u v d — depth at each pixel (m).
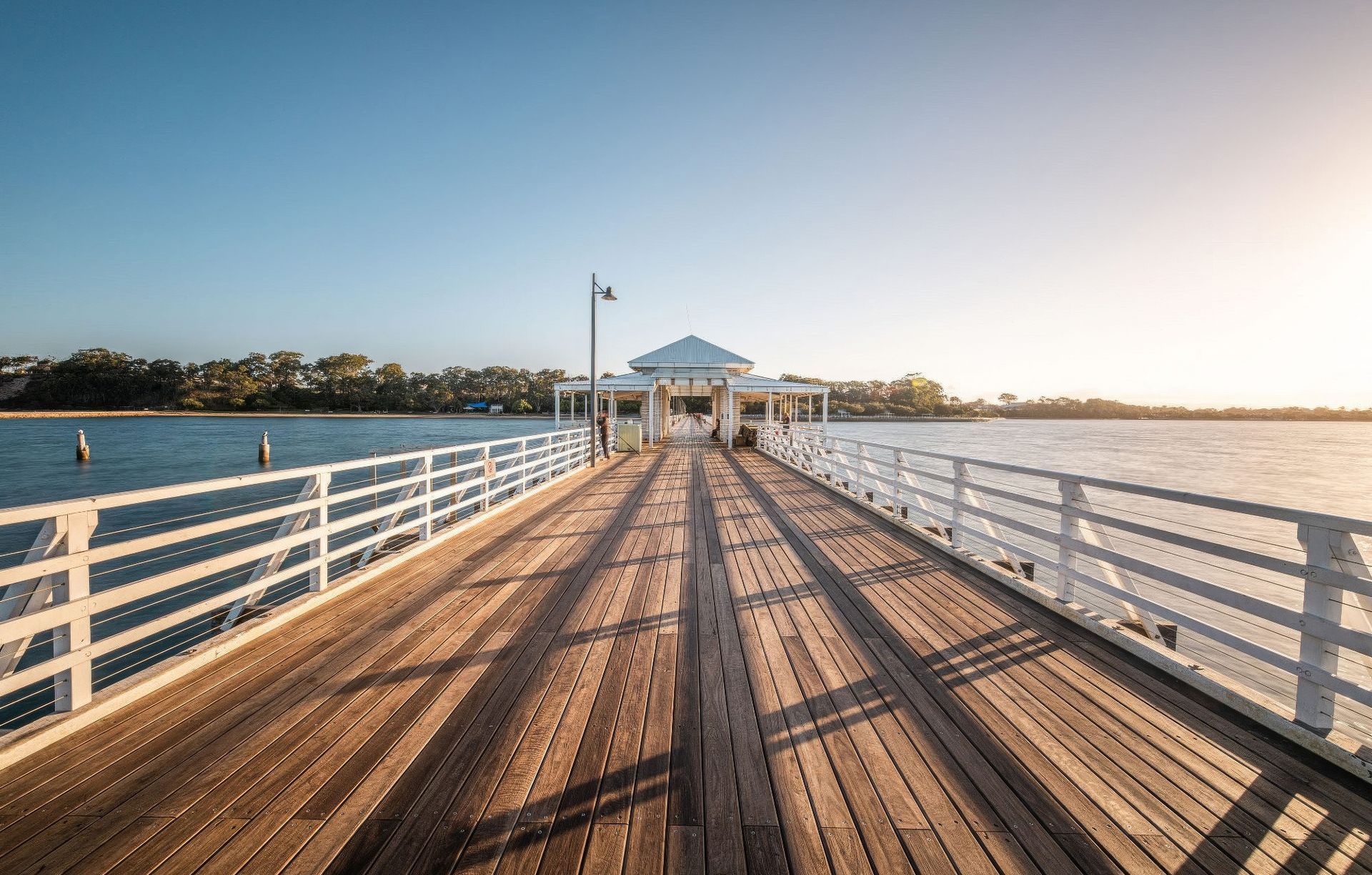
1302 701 2.50
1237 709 2.71
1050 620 3.94
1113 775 2.26
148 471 27.88
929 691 2.93
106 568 11.23
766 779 2.22
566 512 8.09
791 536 6.54
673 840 1.91
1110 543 4.04
